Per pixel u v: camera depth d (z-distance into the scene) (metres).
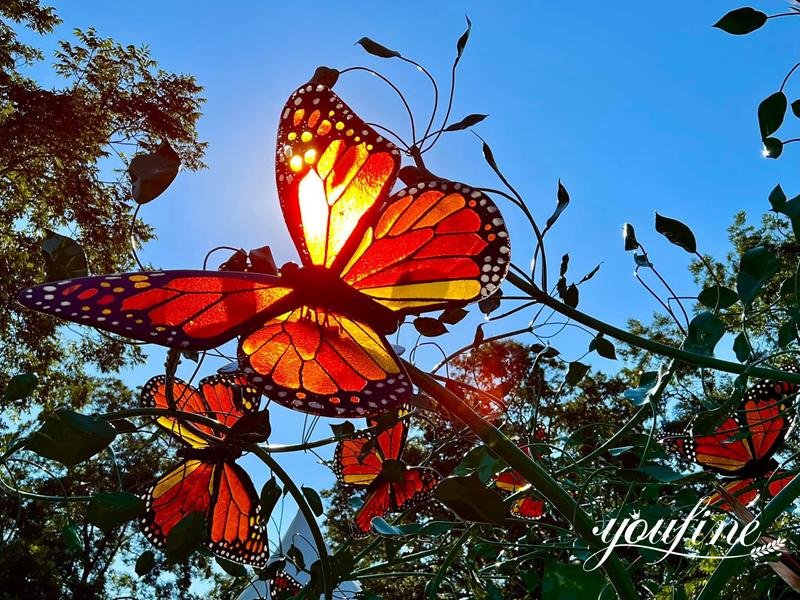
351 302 2.16
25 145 27.19
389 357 2.08
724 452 3.54
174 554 2.10
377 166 2.34
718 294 2.61
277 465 2.34
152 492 3.00
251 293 2.17
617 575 2.03
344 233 2.31
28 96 26.50
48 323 26.22
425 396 2.59
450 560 2.83
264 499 2.73
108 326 1.97
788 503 2.06
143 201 2.09
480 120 2.44
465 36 2.46
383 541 3.03
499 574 3.33
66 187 27.41
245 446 2.32
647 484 2.74
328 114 2.36
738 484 3.48
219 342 2.08
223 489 3.10
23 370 26.25
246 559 3.07
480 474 2.94
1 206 28.12
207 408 3.09
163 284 2.10
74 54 27.67
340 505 4.28
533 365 3.13
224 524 3.08
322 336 2.13
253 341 2.11
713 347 2.37
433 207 2.29
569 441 3.28
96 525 1.88
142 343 2.03
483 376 3.14
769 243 24.66
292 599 2.69
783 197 2.31
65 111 26.50
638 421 2.87
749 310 2.43
